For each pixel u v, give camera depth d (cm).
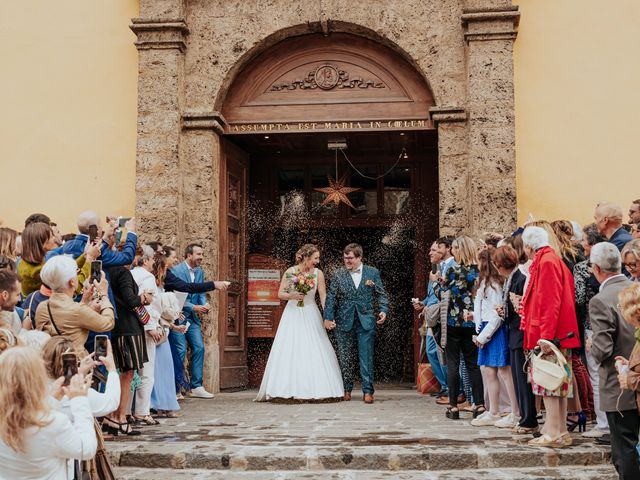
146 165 1037
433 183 1241
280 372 928
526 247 613
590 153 1007
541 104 1017
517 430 650
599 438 603
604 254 506
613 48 1016
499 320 686
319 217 1252
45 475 346
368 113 1071
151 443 604
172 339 941
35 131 1085
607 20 1020
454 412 759
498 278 702
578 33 1022
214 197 1060
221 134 1089
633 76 1011
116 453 565
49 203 1073
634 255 519
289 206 1255
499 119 1000
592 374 633
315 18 1050
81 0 1097
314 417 780
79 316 523
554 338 583
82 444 354
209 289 859
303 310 956
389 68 1073
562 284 591
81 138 1077
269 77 1092
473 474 531
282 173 1263
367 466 551
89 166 1071
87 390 380
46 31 1098
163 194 1031
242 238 1171
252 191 1255
